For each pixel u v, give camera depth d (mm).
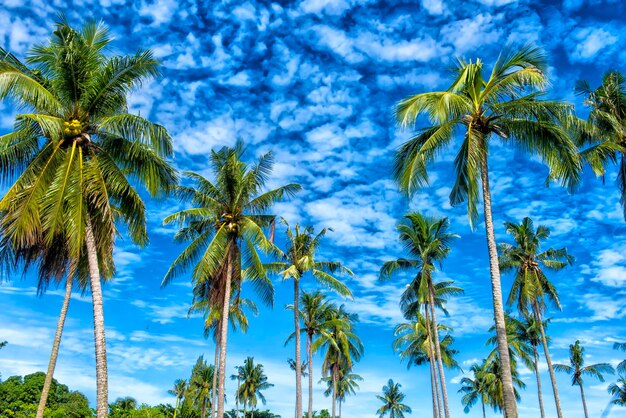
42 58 16859
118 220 20109
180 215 24797
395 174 17703
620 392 51500
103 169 17047
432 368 36438
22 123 16625
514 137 16391
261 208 26438
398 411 73938
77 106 16797
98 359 14875
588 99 22125
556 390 36500
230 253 25828
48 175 16062
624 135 20719
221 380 23641
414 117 15883
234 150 26188
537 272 37875
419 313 41281
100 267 19422
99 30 18188
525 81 15516
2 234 15406
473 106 16219
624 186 21344
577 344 51750
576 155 15852
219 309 27109
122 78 17062
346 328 44219
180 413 72875
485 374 55625
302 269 31984
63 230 15891
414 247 34656
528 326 45906
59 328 20812
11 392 67062
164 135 17047
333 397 45469
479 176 16297
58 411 63250
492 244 15344
